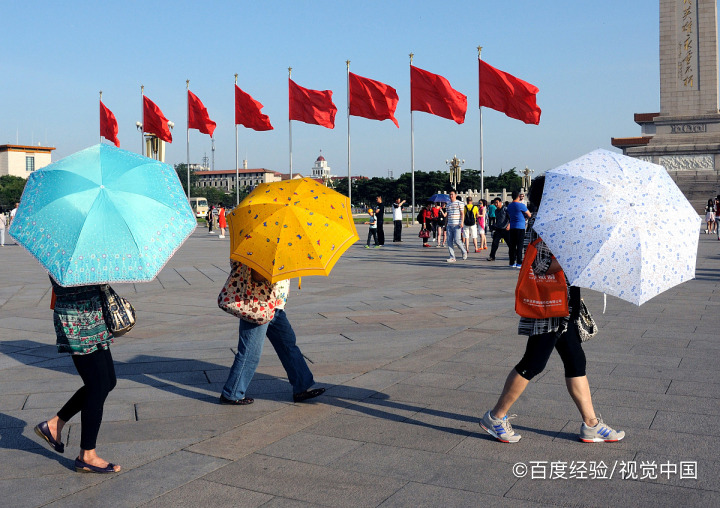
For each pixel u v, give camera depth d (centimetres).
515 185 12025
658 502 354
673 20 4656
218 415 518
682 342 741
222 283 1398
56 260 360
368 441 455
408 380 609
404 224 4959
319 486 381
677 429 464
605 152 430
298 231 471
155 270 372
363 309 1026
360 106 3069
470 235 2250
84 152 403
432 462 416
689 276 387
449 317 944
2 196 13012
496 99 2680
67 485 387
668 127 4725
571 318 434
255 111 3506
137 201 378
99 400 405
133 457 429
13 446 455
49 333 870
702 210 4550
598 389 562
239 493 372
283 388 596
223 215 3597
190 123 3834
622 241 374
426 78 2809
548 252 415
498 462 414
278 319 547
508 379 442
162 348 766
